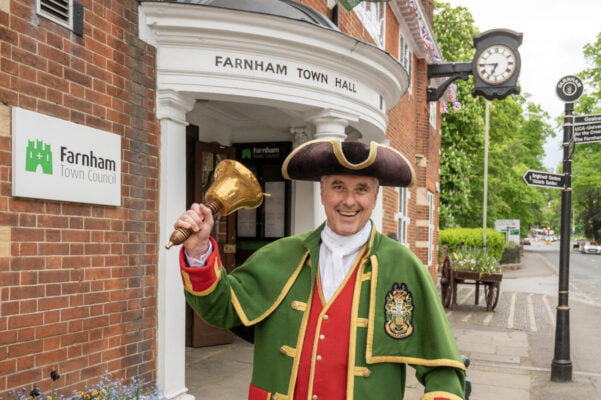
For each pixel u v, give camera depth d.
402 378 2.04
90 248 3.99
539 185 6.45
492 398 5.80
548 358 7.58
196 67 4.75
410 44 13.42
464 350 8.02
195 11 4.55
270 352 2.09
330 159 2.03
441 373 1.91
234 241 7.89
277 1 5.43
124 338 4.32
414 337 1.97
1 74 3.30
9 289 3.37
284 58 5.14
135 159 4.46
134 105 4.45
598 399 5.79
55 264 3.70
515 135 40.22
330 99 5.58
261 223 8.47
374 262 2.07
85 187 3.91
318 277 2.14
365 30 9.30
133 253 4.43
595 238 57.38
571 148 6.45
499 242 26.28
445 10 25.80
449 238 25.33
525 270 26.78
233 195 1.95
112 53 4.21
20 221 3.45
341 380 1.97
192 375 6.08
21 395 3.25
